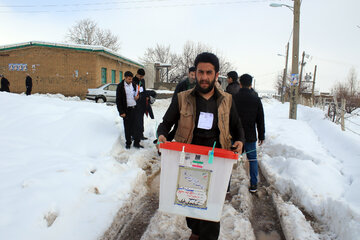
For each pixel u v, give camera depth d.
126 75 5.50
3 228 2.36
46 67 20.50
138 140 5.91
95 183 3.63
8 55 20.75
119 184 3.79
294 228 3.00
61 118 5.84
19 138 4.74
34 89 20.77
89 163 4.09
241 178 4.72
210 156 2.01
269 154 6.25
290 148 5.82
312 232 2.95
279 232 3.15
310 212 3.46
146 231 2.91
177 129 2.37
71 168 3.76
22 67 20.73
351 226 2.70
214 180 2.08
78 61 20.28
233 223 3.12
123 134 6.49
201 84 2.17
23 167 3.62
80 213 2.98
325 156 5.22
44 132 5.19
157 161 5.41
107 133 5.78
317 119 11.41
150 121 8.91
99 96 16.88
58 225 2.66
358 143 6.01
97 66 20.45
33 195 2.85
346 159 5.21
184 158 2.08
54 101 7.51
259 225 3.29
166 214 3.29
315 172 4.20
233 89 4.60
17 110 5.92
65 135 5.23
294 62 12.45
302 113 17.77
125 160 5.03
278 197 3.91
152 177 4.65
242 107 3.89
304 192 3.69
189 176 2.11
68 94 20.61
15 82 20.95
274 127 9.12
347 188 3.79
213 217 2.13
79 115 6.03
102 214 3.04
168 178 2.15
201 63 2.14
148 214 3.38
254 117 3.92
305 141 6.72
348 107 21.72
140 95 6.20
